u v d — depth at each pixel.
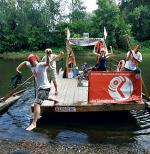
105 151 7.83
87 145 8.24
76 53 52.69
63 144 8.29
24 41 59.03
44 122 10.18
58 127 9.75
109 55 14.27
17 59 45.50
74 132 9.35
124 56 50.47
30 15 60.19
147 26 62.81
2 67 30.25
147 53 55.16
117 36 57.19
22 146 8.09
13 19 59.06
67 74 16.06
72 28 60.25
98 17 58.88
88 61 38.03
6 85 17.91
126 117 10.80
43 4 61.28
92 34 59.53
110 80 9.86
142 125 10.05
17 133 9.16
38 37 59.16
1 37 58.12
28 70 26.95
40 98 9.22
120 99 9.89
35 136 8.93
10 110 11.90
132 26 63.25
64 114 11.10
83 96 11.25
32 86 17.67
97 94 9.87
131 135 9.15
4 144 8.22
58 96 11.28
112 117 10.83
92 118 10.66
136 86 9.95
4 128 9.65
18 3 59.53
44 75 9.05
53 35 60.59
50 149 7.94
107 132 9.38
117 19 57.19
